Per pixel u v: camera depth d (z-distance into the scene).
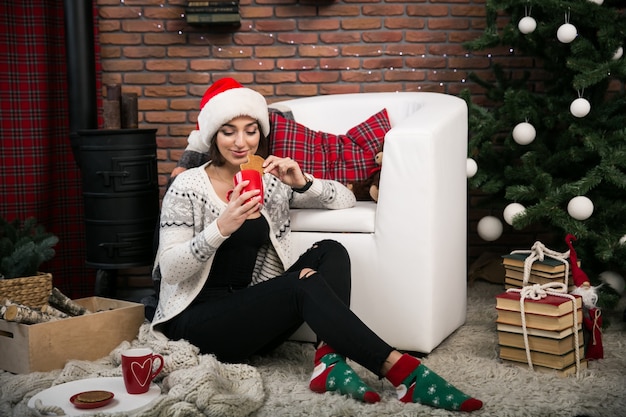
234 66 3.76
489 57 3.73
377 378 2.08
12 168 3.42
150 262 3.15
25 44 3.40
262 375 2.15
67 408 1.78
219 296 2.20
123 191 3.05
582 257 3.05
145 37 3.73
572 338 2.24
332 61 3.76
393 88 3.76
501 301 2.30
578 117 3.04
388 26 3.73
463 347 2.51
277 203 2.36
